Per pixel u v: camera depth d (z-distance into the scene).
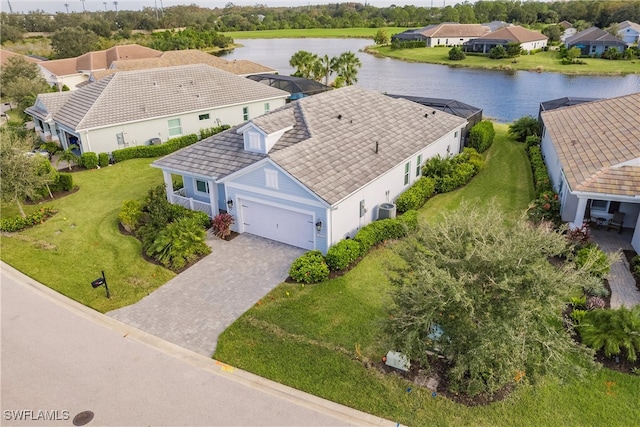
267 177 19.00
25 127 37.69
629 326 12.67
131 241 20.98
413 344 10.66
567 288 10.04
